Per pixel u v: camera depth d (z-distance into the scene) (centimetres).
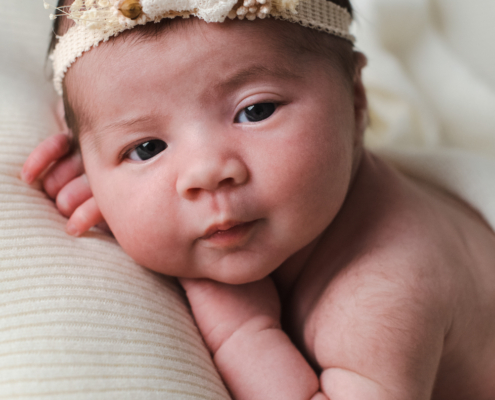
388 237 76
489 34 146
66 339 59
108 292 67
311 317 77
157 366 62
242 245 68
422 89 148
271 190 64
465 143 140
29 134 85
